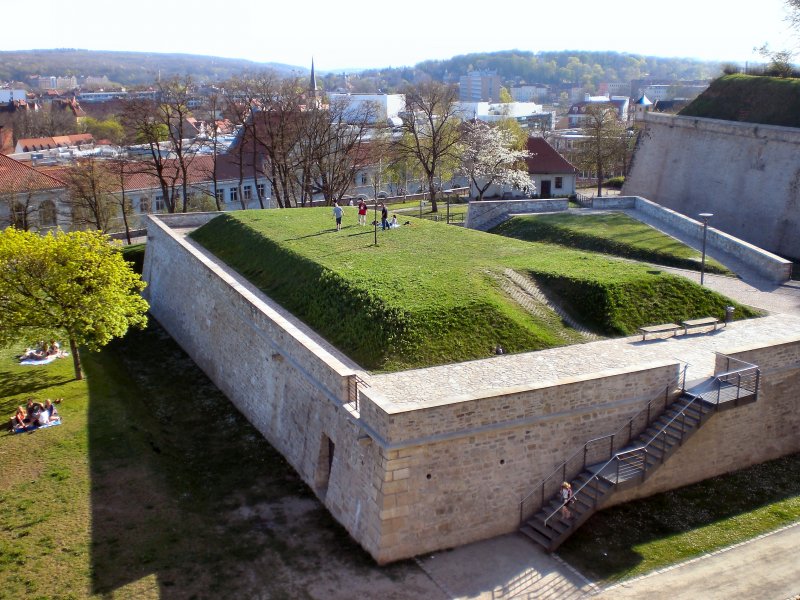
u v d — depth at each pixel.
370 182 85.06
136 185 72.38
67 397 29.42
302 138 65.75
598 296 29.56
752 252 36.53
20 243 30.44
